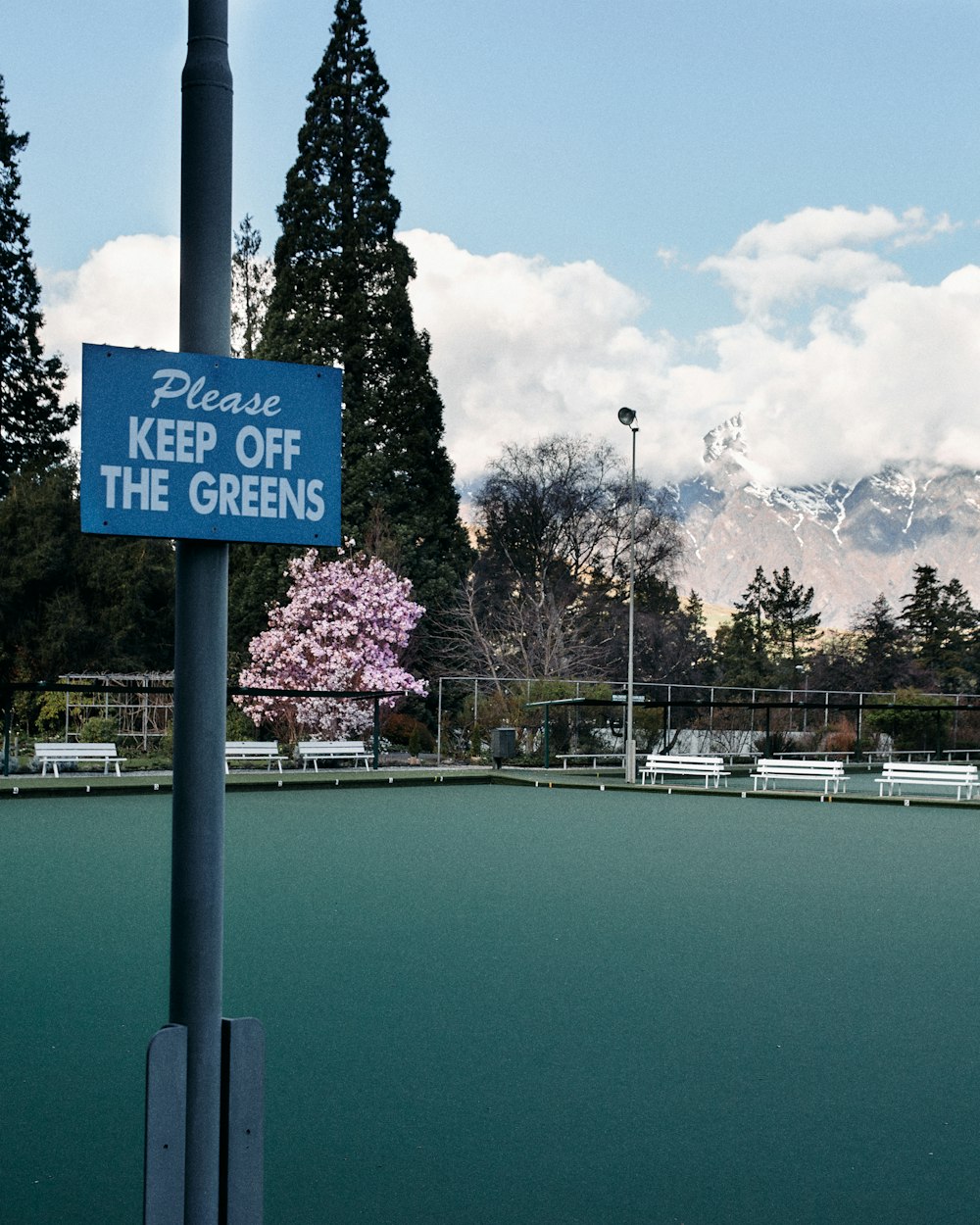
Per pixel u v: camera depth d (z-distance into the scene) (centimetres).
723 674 7406
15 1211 606
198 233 412
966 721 4869
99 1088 789
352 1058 858
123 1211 607
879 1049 891
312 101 5028
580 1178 658
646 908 1453
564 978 1097
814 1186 649
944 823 2531
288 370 421
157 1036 388
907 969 1146
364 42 5059
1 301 5262
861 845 2133
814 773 3253
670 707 4222
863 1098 786
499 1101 775
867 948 1243
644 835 2223
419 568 4659
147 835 2061
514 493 6294
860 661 8219
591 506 6344
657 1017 970
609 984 1077
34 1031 914
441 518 4866
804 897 1557
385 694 3397
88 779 2859
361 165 5016
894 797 3050
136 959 1148
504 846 2023
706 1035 922
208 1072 395
